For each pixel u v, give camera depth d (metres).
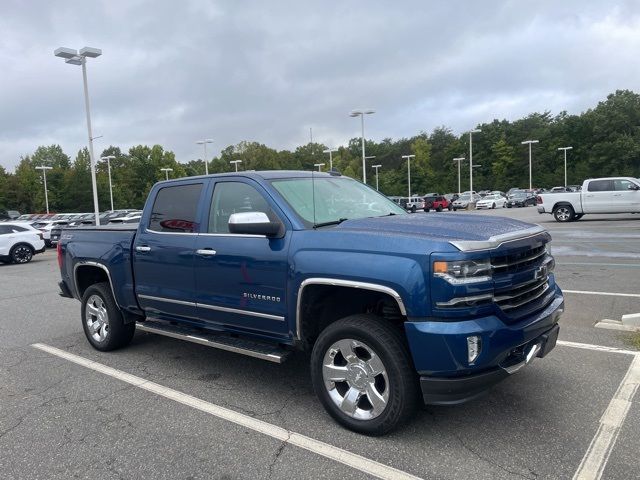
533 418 3.77
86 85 23.45
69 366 5.46
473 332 3.14
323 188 4.62
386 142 122.75
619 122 86.62
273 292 3.99
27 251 18.77
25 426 4.00
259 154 108.62
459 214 4.44
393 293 3.29
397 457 3.31
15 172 86.88
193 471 3.26
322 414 4.04
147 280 5.17
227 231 4.46
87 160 92.94
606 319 6.27
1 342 6.60
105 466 3.36
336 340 3.68
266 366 5.26
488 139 104.00
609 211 20.88
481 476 3.06
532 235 3.72
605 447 3.33
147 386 4.77
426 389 3.26
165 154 97.44
